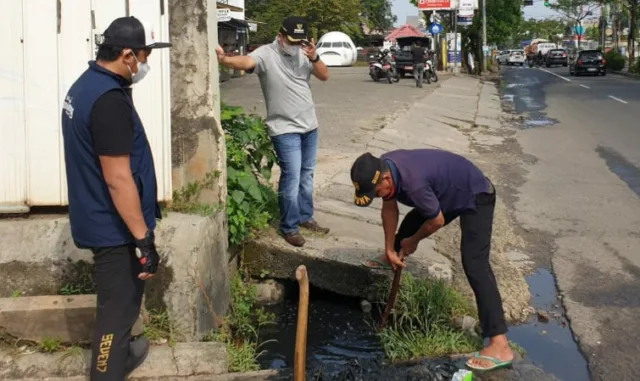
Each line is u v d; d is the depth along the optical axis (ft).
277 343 16.10
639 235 22.94
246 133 19.65
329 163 31.24
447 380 13.38
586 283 18.74
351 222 21.85
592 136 45.47
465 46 125.49
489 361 13.71
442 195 13.52
